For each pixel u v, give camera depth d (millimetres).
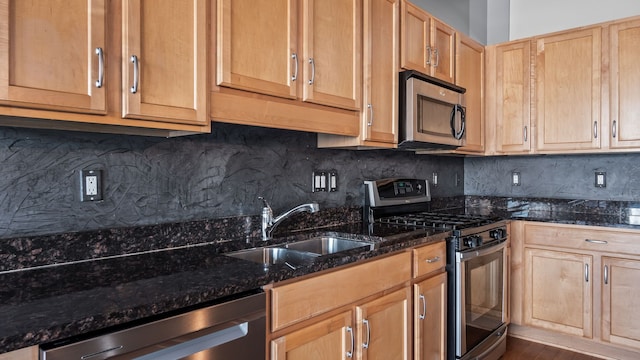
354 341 1529
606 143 2648
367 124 1977
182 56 1245
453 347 2148
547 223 2709
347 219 2383
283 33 1566
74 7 1019
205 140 1700
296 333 1284
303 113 1664
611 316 2475
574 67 2766
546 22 3279
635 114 2547
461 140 2670
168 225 1555
